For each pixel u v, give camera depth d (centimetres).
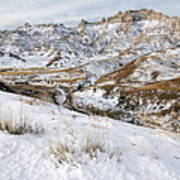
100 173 300
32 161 324
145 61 8981
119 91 5094
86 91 5994
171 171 340
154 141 632
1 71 17438
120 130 708
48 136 446
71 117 836
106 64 13712
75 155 344
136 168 330
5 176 279
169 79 6531
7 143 378
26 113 696
